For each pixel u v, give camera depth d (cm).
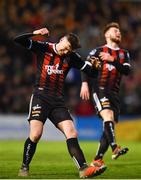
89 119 5194
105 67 2394
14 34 6119
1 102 5503
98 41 6294
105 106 2359
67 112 1964
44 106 1959
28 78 5719
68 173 2128
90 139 5169
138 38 6600
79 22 6569
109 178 1928
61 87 1994
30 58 5938
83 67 2038
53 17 6494
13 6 6506
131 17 6888
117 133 5119
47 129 5100
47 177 1961
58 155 3152
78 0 6800
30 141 1983
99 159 2164
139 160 2822
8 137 5084
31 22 6316
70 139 1908
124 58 2436
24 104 5488
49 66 1980
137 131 5047
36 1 6625
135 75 5997
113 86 2400
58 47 1975
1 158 2875
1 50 5972
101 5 6862
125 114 5597
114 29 2450
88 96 2359
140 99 5738
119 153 2233
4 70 5778
